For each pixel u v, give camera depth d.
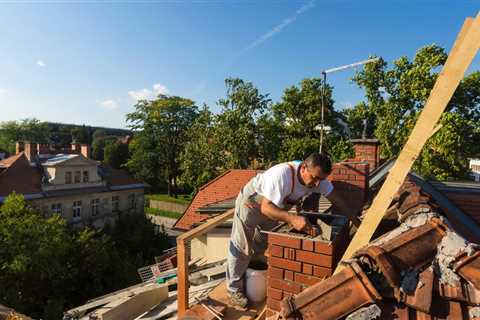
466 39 1.52
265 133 26.64
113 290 16.73
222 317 2.86
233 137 24.81
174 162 40.47
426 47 14.80
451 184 5.64
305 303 1.60
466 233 3.61
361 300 1.53
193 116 40.12
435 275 1.57
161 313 4.49
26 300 14.12
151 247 21.12
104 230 21.64
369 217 1.99
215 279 5.51
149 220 22.59
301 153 25.58
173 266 10.30
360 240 2.03
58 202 23.38
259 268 3.39
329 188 2.80
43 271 14.34
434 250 1.74
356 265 1.64
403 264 1.60
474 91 14.59
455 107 15.01
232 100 25.05
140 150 39.91
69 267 15.88
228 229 8.51
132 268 17.97
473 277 1.47
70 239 16.23
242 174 14.33
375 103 17.02
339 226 2.60
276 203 2.51
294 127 28.03
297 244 2.39
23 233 14.27
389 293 1.52
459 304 1.44
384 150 16.75
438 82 1.64
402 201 2.78
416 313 1.45
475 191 4.87
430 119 1.68
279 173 2.53
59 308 13.88
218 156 26.31
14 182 21.73
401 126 16.38
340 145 22.84
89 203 25.69
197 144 27.48
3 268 13.58
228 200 9.95
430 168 14.07
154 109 38.66
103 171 28.52
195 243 10.03
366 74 16.62
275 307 2.51
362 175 3.89
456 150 13.80
